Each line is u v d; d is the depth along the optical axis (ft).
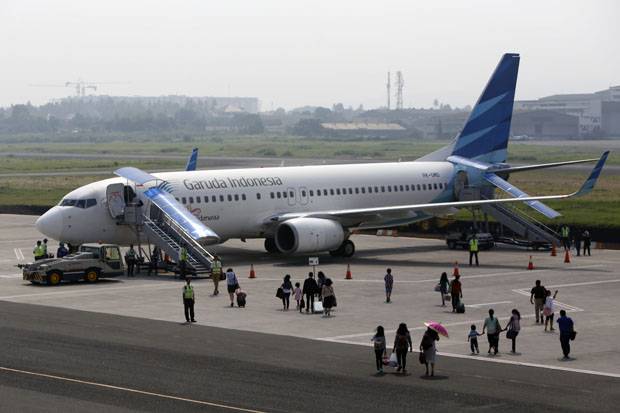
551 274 276.21
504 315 212.43
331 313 214.07
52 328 194.39
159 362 163.02
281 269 287.07
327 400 138.21
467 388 146.00
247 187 306.76
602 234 363.56
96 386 146.00
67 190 599.98
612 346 179.42
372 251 338.75
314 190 321.73
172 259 277.44
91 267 261.65
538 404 136.46
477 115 364.17
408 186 345.51
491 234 356.79
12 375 153.07
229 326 198.08
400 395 141.49
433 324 155.33
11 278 271.90
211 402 136.56
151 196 284.20
